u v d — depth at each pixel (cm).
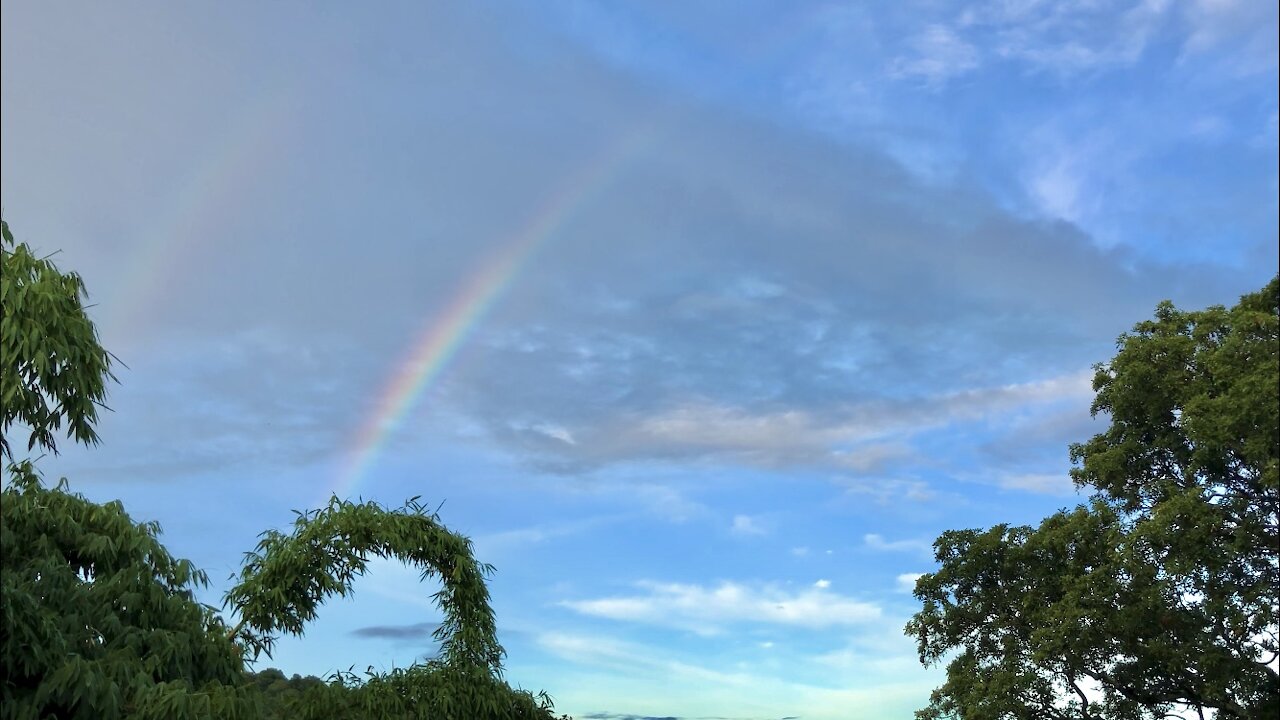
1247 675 1684
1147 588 1747
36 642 966
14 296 869
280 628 1365
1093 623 1808
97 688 973
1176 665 1752
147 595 1198
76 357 902
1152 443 1941
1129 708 1877
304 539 1384
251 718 1125
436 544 1509
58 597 1083
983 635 2136
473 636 1534
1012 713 1923
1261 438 1623
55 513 1205
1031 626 2044
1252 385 1633
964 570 2150
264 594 1352
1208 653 1705
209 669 1217
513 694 1560
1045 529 2073
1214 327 1862
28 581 1067
